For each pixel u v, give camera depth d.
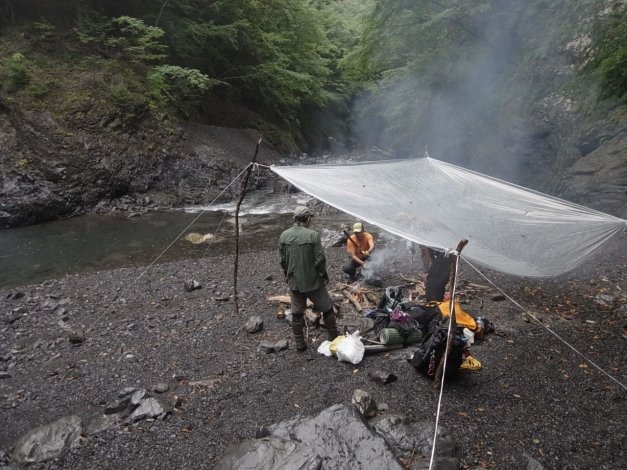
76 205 13.83
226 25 20.61
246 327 6.11
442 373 4.46
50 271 9.45
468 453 3.88
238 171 17.05
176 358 5.55
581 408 4.46
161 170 15.70
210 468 3.74
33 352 5.91
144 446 3.99
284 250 5.34
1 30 15.94
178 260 9.93
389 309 5.71
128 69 16.86
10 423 4.45
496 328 6.06
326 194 5.82
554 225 6.10
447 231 5.61
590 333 5.96
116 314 7.04
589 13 14.70
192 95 19.39
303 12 25.42
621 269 8.05
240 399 4.66
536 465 3.71
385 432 3.95
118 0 18.47
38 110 14.30
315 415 4.13
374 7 18.59
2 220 12.47
